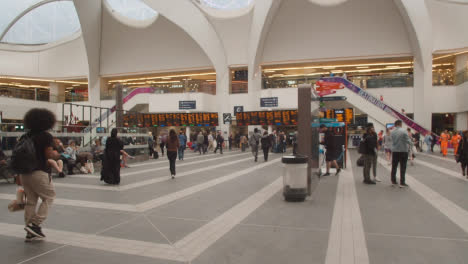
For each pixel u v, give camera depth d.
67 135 12.25
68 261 3.32
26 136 3.93
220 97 30.77
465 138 9.26
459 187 7.76
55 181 8.98
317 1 26.92
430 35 24.94
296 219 4.93
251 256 3.46
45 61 35.94
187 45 31.58
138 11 32.66
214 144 24.67
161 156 19.38
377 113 23.50
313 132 7.49
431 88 25.44
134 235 4.19
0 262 3.27
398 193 7.05
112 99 32.56
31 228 3.87
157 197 6.68
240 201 6.27
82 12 27.92
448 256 3.40
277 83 28.42
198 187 7.91
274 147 21.50
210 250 3.65
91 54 32.59
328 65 31.28
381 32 27.27
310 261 3.31
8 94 28.98
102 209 5.62
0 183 8.70
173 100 28.80
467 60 25.52
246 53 29.86
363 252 3.54
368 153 8.42
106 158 8.33
